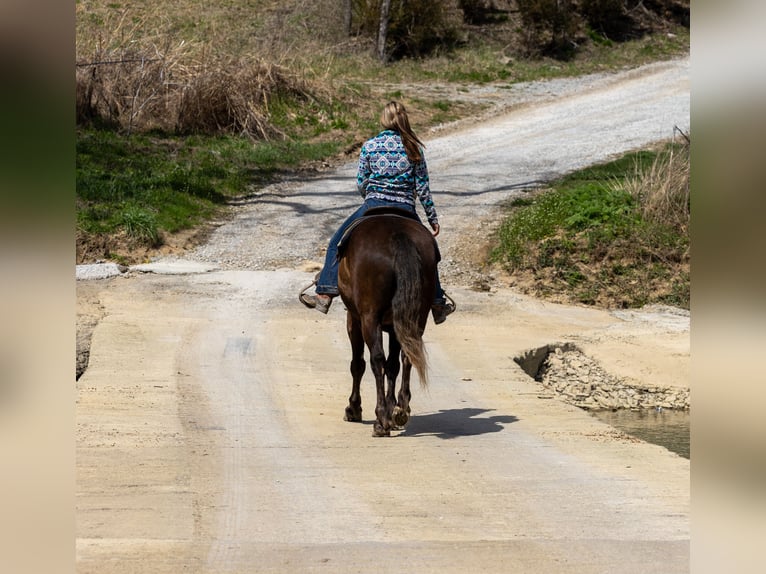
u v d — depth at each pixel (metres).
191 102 29.39
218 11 45.56
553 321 16.28
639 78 42.62
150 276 17.89
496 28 48.59
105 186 22.02
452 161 28.27
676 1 52.72
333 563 5.43
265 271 18.53
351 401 9.96
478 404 11.02
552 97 38.66
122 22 32.38
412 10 44.03
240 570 5.28
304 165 27.91
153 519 6.34
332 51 43.09
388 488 7.28
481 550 5.70
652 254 18.70
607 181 24.09
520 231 19.84
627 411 12.19
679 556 5.56
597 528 6.20
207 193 23.69
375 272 8.47
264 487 7.27
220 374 12.22
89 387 11.08
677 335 15.41
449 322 15.84
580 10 49.75
